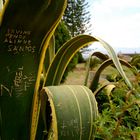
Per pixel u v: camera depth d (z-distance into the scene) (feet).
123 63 3.72
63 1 3.08
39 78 3.37
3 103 3.24
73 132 2.69
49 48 3.91
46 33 3.24
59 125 2.64
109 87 3.81
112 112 2.82
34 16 3.04
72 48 3.48
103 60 4.74
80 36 3.26
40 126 3.47
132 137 2.77
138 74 2.96
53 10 3.06
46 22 3.14
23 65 3.26
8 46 3.14
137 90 2.93
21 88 3.29
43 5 2.97
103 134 2.76
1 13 2.97
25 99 3.34
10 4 2.91
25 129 3.40
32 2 2.93
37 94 3.38
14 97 3.27
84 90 2.91
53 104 2.67
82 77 25.98
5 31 3.07
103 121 2.76
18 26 3.09
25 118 3.38
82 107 2.78
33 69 3.32
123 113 2.83
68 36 21.31
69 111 2.70
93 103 2.87
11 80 3.23
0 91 3.20
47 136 3.49
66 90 2.81
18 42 3.17
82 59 47.91
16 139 3.37
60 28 20.59
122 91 3.25
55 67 3.55
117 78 4.25
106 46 2.90
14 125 3.34
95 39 3.11
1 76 3.18
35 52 3.29
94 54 4.67
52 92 2.74
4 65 3.17
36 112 3.43
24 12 2.99
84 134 2.76
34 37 3.22
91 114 2.80
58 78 3.61
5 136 3.32
